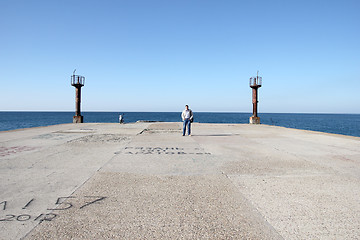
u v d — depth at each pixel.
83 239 2.36
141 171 5.00
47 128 15.85
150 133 13.04
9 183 4.11
